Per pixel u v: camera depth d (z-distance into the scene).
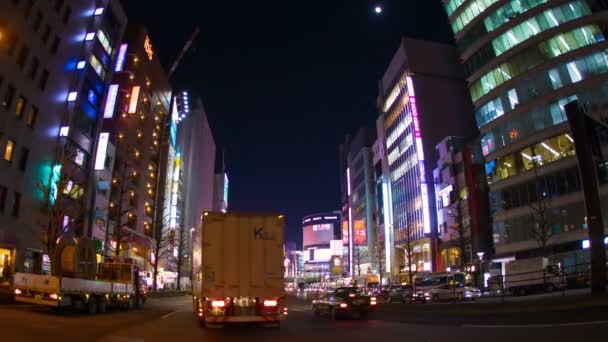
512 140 53.44
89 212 51.12
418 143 82.44
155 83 83.19
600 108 44.31
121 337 14.61
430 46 90.88
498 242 54.81
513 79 53.59
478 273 58.75
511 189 53.06
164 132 90.06
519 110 52.44
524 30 53.16
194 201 112.69
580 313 18.05
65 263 25.45
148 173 81.81
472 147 64.69
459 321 19.42
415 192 84.75
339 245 172.88
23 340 12.66
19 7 35.94
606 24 46.22
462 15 63.59
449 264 69.56
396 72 96.06
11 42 35.12
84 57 47.09
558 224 46.72
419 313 26.28
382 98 106.12
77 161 47.91
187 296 63.44
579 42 47.50
